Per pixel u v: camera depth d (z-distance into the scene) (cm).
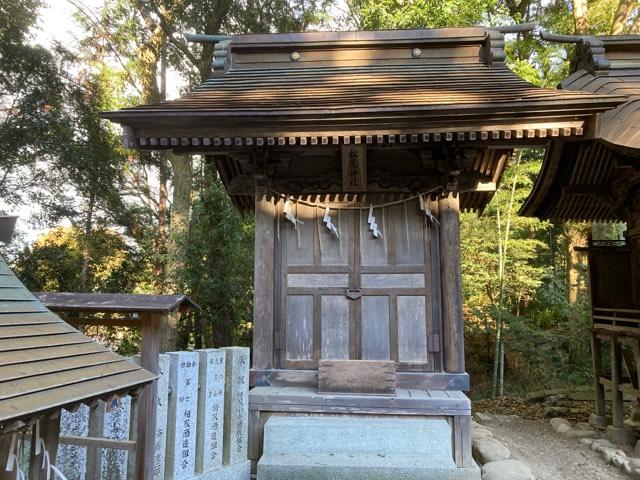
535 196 770
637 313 680
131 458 349
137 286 1432
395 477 395
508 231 1165
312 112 409
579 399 952
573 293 1351
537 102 395
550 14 1400
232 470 423
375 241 499
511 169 1140
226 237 1054
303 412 448
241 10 1197
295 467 401
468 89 473
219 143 434
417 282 486
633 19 1146
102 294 311
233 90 516
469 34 562
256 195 500
